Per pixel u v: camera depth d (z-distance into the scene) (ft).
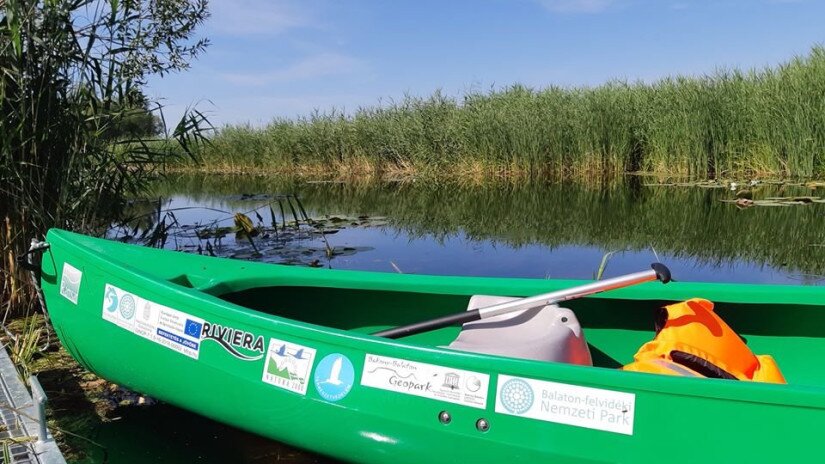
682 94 42.55
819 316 9.61
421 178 52.39
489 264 19.58
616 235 24.22
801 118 36.17
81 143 14.32
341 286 10.82
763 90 38.65
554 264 19.49
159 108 15.83
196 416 10.04
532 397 7.06
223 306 8.66
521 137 47.37
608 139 45.29
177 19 20.48
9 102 13.26
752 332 9.95
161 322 9.25
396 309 11.20
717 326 8.48
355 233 25.48
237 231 24.86
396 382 7.61
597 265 19.29
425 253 21.26
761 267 18.65
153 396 9.88
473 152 50.24
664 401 6.64
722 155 40.96
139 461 8.70
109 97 15.07
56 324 10.78
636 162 46.98
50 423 9.71
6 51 13.44
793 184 35.09
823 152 35.86
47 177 14.14
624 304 10.36
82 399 10.58
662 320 9.21
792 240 22.45
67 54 14.01
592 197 35.91
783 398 6.29
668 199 33.71
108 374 10.28
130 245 11.01
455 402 7.34
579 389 6.90
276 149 64.90
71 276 10.46
